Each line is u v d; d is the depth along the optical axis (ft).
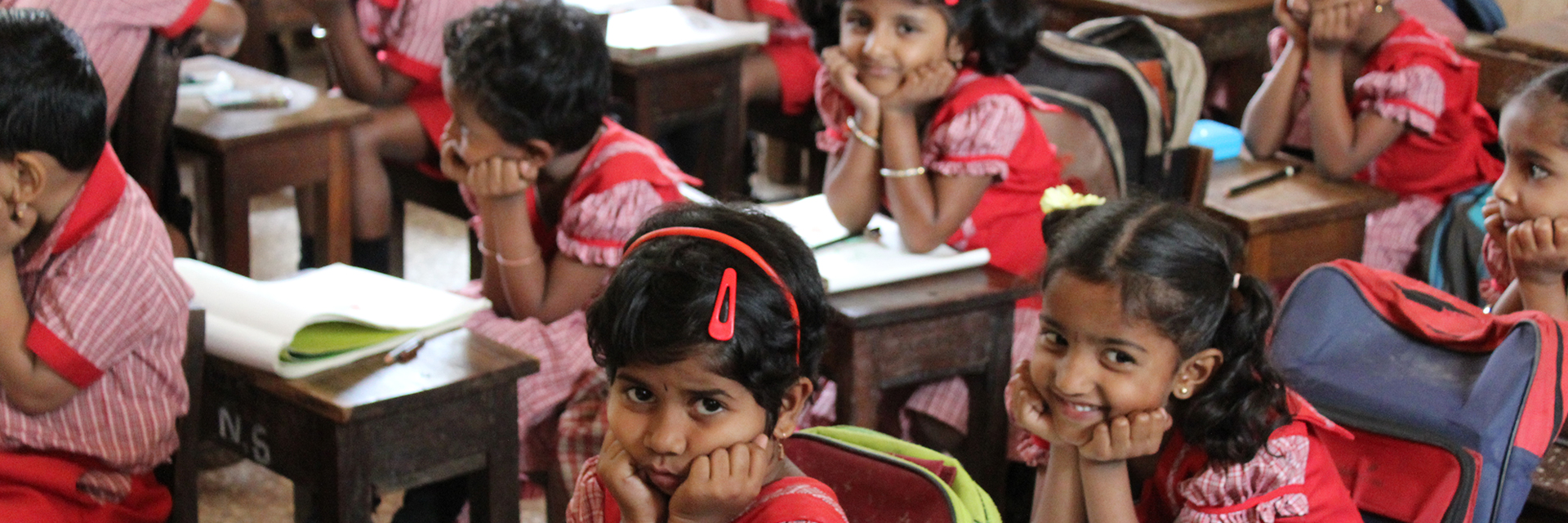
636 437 3.95
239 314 6.41
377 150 10.52
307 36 18.29
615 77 11.24
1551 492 5.92
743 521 4.08
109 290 5.53
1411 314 5.95
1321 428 5.42
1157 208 4.84
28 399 5.54
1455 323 5.96
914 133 7.81
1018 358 7.93
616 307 3.78
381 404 5.98
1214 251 4.75
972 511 4.91
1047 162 8.21
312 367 6.20
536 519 8.72
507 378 6.45
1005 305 7.52
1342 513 4.98
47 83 5.19
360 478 6.08
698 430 3.89
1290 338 6.13
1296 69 9.95
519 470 7.38
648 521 4.09
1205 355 4.82
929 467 5.12
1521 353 5.50
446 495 7.24
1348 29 9.38
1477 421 5.47
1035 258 8.26
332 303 6.75
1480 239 9.55
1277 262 8.95
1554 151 6.35
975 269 7.74
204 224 11.09
